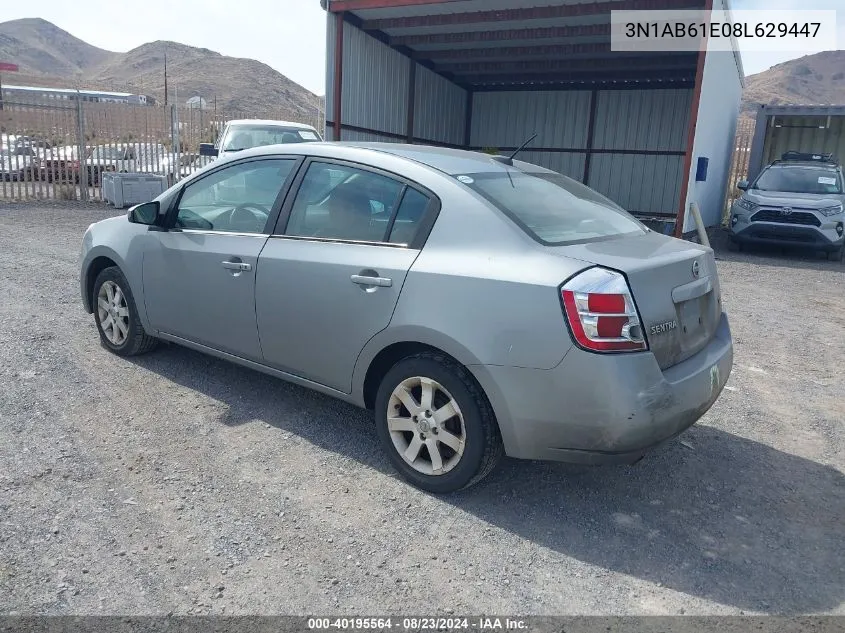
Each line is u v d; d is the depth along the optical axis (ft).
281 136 40.27
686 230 41.88
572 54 49.01
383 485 11.44
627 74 55.26
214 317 13.99
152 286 15.15
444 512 10.75
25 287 22.70
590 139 60.64
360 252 11.76
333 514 10.52
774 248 44.86
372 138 48.37
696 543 10.33
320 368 12.45
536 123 62.64
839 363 19.67
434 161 12.24
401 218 11.62
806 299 28.58
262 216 13.46
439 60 51.88
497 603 8.75
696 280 11.34
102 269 17.12
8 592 8.38
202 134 55.11
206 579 8.87
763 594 9.20
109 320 16.62
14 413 13.17
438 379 10.82
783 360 19.72
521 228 10.70
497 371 10.11
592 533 10.43
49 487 10.73
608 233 11.93
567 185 13.67
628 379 9.57
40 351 16.52
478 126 65.26
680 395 10.16
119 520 10.00
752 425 14.94
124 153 51.83
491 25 43.75
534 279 9.94
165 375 15.58
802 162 45.09
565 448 10.04
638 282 9.93
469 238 10.83
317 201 12.74
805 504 11.66
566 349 9.66
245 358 13.80
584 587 9.16
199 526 9.98
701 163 42.65
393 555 9.59
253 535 9.84
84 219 41.06
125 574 8.86
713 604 8.95
